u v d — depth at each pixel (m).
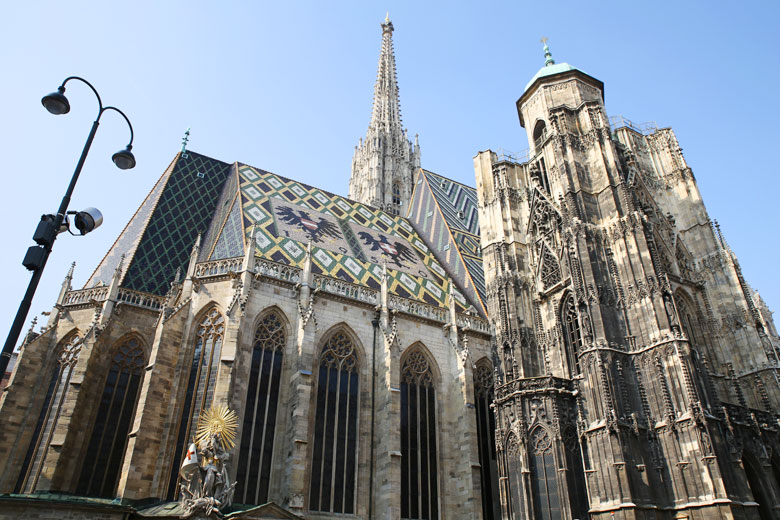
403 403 55.66
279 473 46.72
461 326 62.59
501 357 58.72
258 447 47.00
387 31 158.75
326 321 55.19
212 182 76.12
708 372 50.56
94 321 50.81
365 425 52.66
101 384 49.78
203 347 50.38
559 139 62.00
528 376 57.03
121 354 52.06
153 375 46.72
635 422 46.16
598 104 63.56
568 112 64.38
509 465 50.94
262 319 52.19
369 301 58.69
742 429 47.84
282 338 52.66
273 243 60.84
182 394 47.97
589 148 61.38
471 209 94.25
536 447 49.59
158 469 44.38
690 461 43.66
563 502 46.22
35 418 48.88
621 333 50.97
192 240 65.94
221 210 70.25
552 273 60.91
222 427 42.62
